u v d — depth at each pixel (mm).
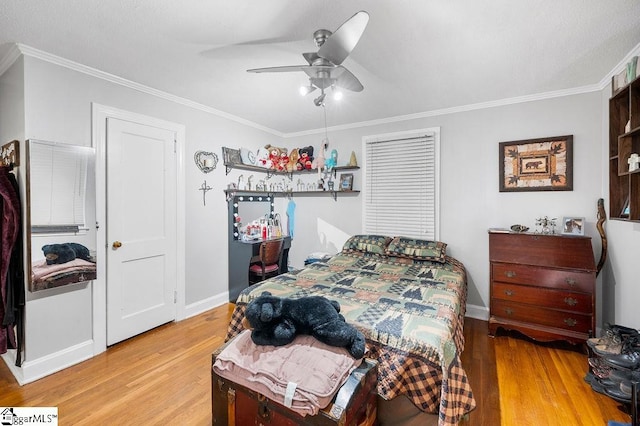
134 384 2031
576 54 2109
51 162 2143
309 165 4195
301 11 1640
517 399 1886
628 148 2033
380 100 3088
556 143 2854
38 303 2111
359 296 2115
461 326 2137
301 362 1371
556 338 2488
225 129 3609
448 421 1312
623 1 1538
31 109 2068
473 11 1627
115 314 2584
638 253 2113
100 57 2186
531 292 2615
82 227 2316
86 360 2340
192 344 2609
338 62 1714
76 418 1712
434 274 2711
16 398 1878
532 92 2867
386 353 1541
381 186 3814
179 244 3117
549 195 2904
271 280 2514
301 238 4492
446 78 2539
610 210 2336
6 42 1964
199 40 1949
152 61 2248
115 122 2561
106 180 2514
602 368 1889
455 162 3342
